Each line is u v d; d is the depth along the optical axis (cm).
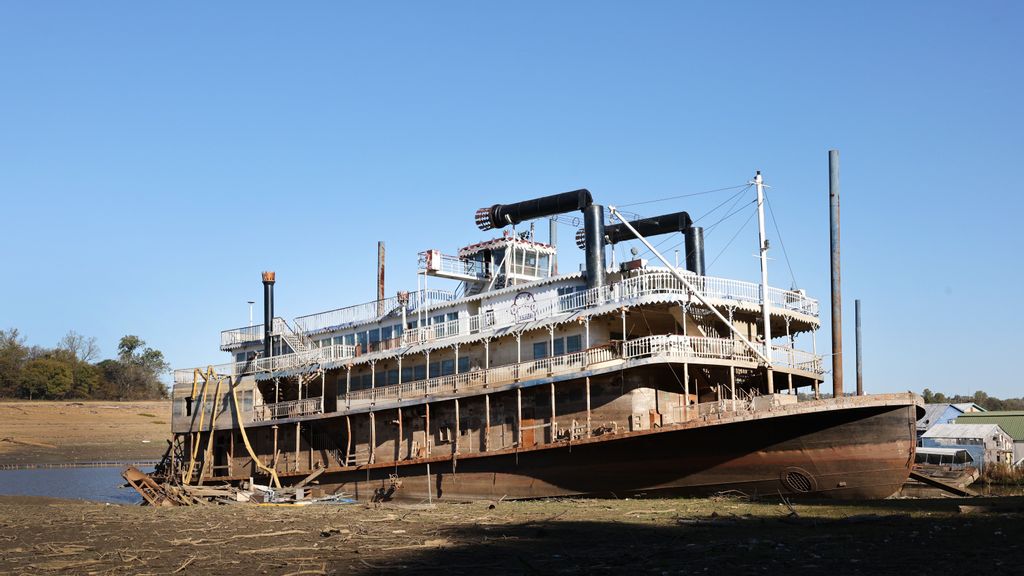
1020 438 6544
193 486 5512
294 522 3462
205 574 2273
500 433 4531
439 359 5097
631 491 3938
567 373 4184
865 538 2500
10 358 15362
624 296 4194
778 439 3562
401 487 4853
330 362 5509
